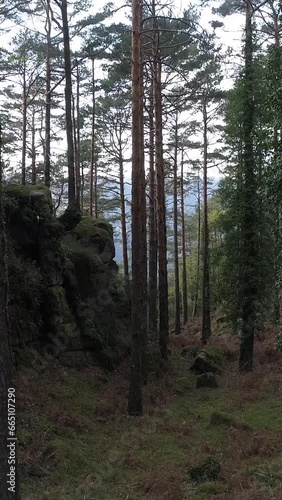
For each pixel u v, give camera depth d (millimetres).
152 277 21594
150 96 19828
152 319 21156
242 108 16125
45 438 8906
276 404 12172
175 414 11883
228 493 6883
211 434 10109
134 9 12227
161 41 17828
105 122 28594
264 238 16141
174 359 19719
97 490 7223
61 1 15414
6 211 12773
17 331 11805
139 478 7723
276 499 6383
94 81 28125
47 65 20844
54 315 13227
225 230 17031
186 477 7699
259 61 16000
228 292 16828
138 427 10547
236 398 13203
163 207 18531
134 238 12000
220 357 18922
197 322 33344
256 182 16156
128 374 14914
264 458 8445
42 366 12219
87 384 12664
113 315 16703
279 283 12508
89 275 15836
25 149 28047
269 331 22156
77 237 17172
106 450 9086
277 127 10039
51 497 6883
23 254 13273
